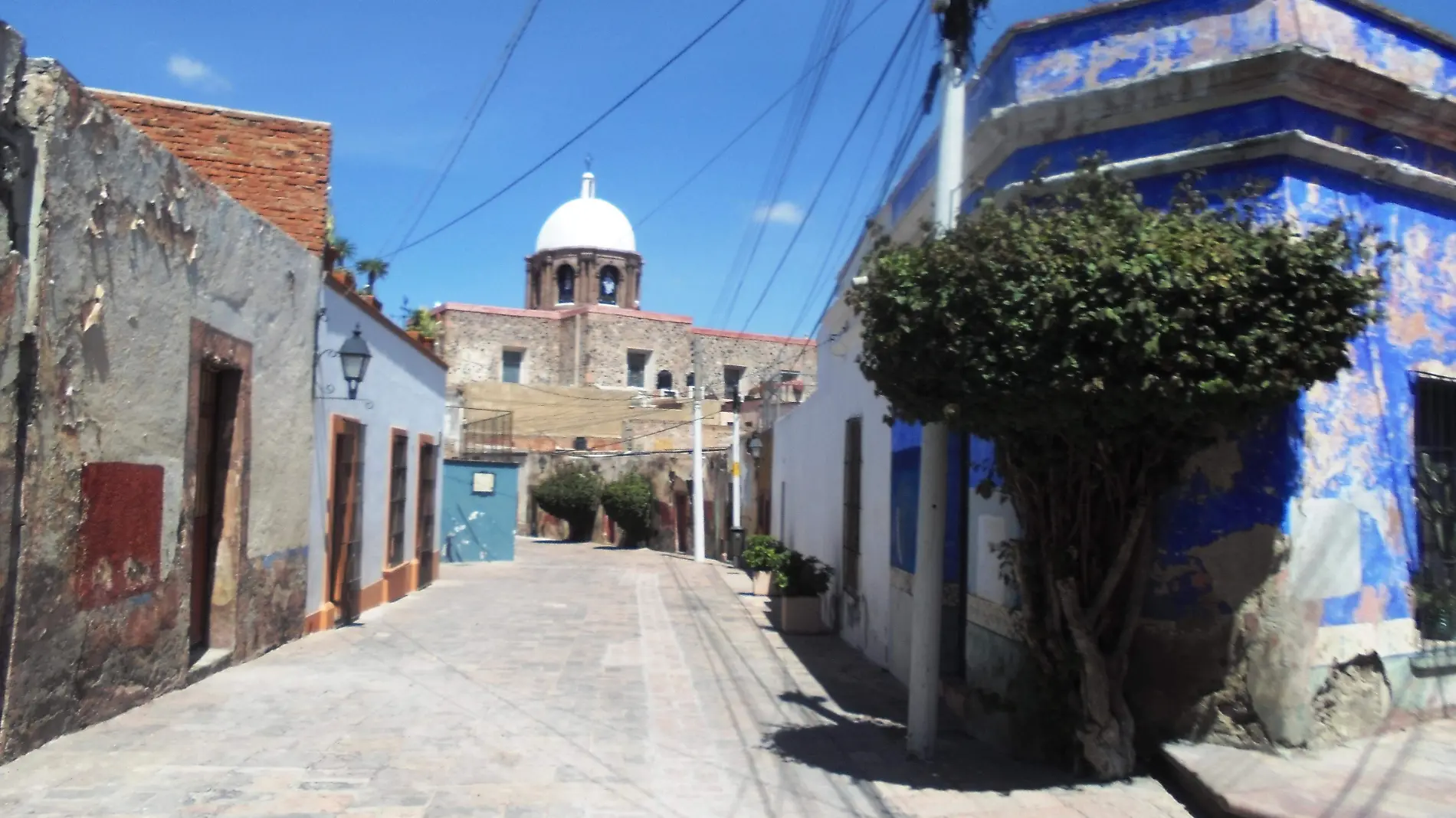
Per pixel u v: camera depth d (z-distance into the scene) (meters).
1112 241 5.27
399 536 16.81
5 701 6.00
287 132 12.02
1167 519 6.30
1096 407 5.31
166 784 5.80
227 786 5.81
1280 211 6.40
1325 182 6.62
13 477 5.98
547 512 38.94
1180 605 6.37
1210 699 6.29
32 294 6.09
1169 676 6.37
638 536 35.06
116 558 7.23
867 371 6.16
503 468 28.36
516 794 5.91
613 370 45.56
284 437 10.87
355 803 5.61
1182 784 5.92
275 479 10.62
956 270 5.50
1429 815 5.04
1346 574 6.46
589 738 7.34
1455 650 6.92
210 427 9.48
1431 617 6.91
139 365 7.49
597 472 38.34
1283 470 6.27
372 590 14.79
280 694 8.32
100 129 6.81
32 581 6.20
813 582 14.10
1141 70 7.01
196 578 9.31
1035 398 5.33
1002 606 7.51
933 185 8.55
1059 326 5.22
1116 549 6.20
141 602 7.64
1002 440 6.43
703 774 6.52
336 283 12.49
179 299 8.18
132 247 7.34
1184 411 5.23
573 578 21.78
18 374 6.02
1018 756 6.93
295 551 11.28
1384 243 6.09
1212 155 6.57
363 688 8.70
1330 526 6.41
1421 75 7.14
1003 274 5.36
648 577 22.38
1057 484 6.34
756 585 18.78
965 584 9.01
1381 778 5.62
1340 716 6.34
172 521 8.11
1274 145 6.43
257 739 6.86
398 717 7.69
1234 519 6.30
